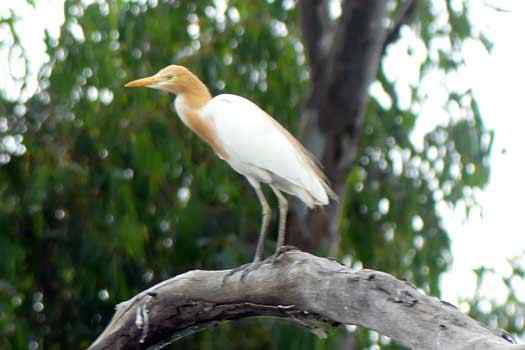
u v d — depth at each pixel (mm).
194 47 13977
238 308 7609
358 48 13367
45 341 13523
